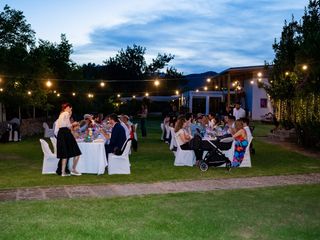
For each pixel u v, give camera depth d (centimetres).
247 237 503
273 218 585
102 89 3712
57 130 901
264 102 3105
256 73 2894
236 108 1447
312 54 1441
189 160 1080
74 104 2800
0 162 1155
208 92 3197
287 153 1392
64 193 733
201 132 1212
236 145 1054
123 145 953
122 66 5181
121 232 509
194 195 723
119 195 720
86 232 506
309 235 513
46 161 957
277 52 1892
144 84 4884
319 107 1472
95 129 1184
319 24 1616
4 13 1745
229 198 703
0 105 2267
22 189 767
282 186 814
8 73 1781
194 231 519
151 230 519
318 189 786
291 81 1756
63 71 2669
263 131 2367
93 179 879
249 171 1005
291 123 1894
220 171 998
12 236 488
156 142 1744
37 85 2017
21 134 2098
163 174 947
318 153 1398
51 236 490
